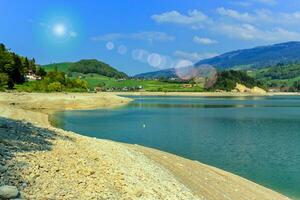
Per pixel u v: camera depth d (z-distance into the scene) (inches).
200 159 1854.1
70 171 764.6
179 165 1364.4
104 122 3555.6
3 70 7145.7
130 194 771.4
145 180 924.6
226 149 2162.9
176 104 7214.6
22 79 7780.5
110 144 1274.6
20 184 622.2
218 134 2844.5
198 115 4709.6
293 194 1309.1
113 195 724.0
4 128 977.5
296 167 1707.7
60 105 5324.8
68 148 931.3
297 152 2084.2
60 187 668.1
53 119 3575.3
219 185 1229.1
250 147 2245.3
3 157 707.4
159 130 3058.6
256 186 1341.0
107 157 981.2
